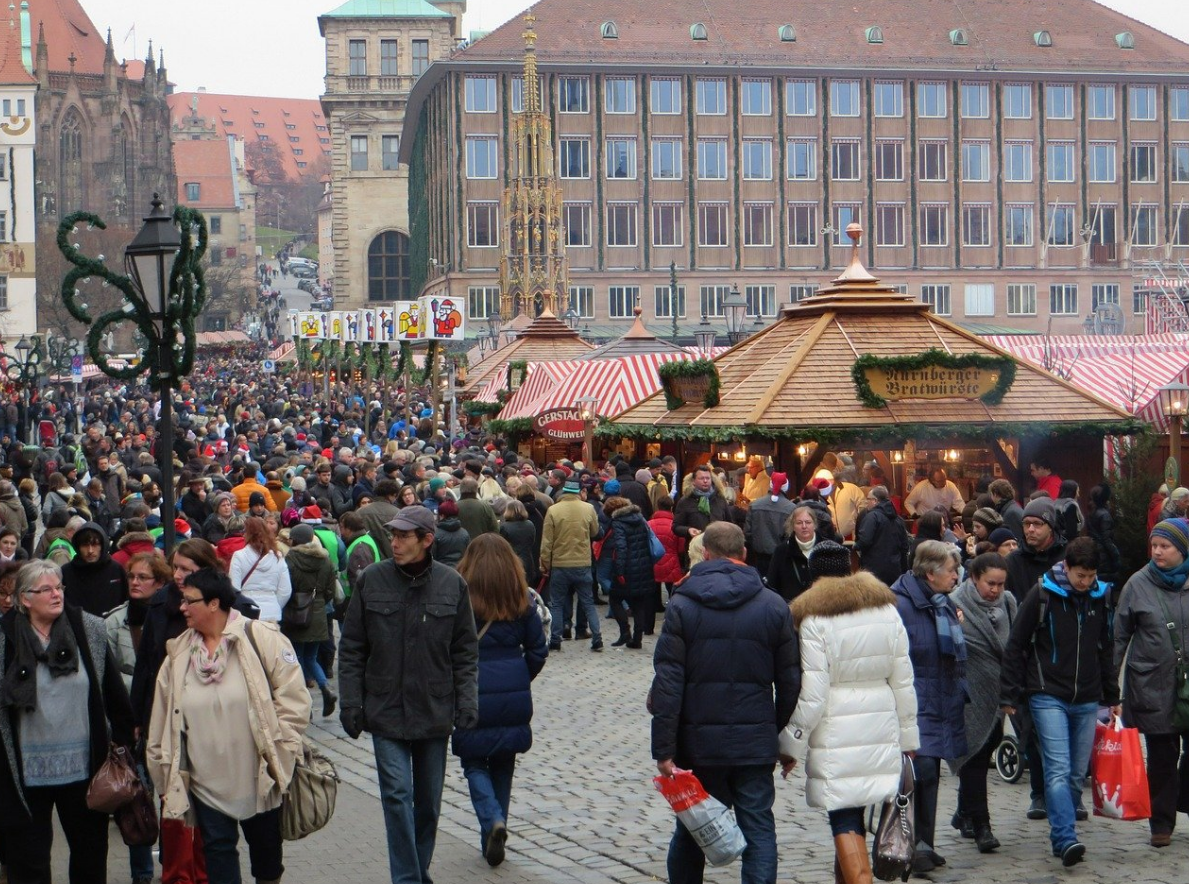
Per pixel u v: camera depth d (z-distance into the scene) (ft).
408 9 510.58
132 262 50.83
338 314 226.17
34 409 213.87
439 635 34.68
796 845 40.09
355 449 140.97
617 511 78.95
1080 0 419.13
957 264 399.44
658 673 32.12
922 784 37.22
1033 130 400.67
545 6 391.04
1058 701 38.75
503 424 141.18
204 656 31.22
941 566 37.81
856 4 406.00
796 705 32.07
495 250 382.01
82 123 576.61
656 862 38.58
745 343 111.45
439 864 38.47
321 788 31.73
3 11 586.86
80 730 32.07
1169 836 39.40
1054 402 101.55
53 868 38.09
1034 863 37.88
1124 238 406.21
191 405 242.37
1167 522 39.78
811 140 392.06
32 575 31.91
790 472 100.22
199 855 35.76
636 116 384.68
